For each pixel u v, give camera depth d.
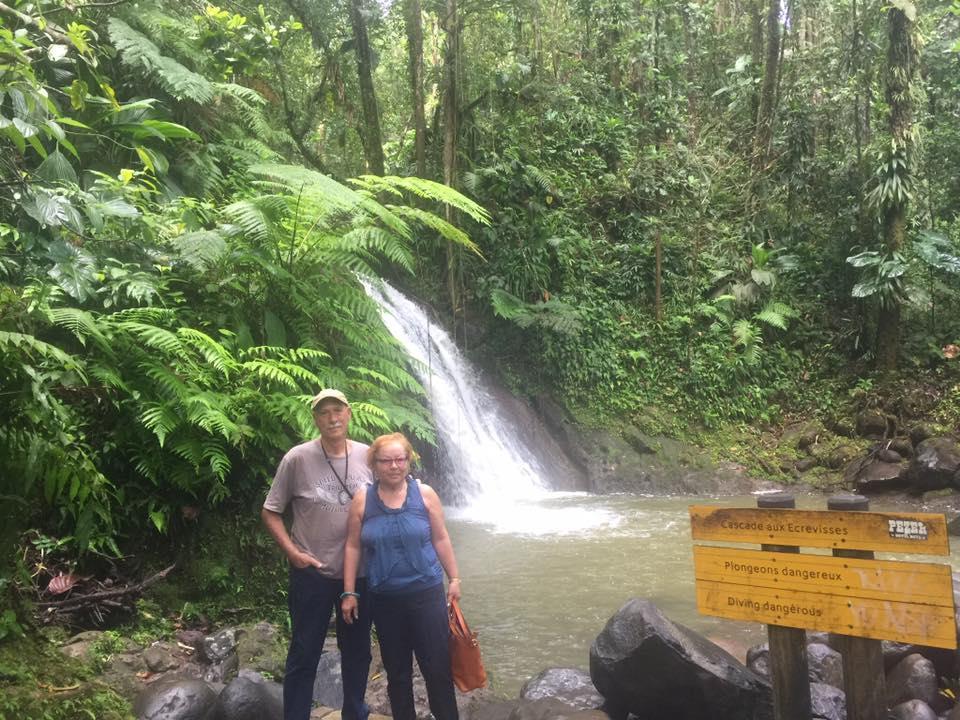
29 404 3.96
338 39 15.85
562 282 15.48
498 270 14.99
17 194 5.73
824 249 16.53
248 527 6.02
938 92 17.19
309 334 7.38
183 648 5.06
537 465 13.26
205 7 9.11
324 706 4.59
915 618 3.00
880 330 14.81
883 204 14.73
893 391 14.23
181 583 5.61
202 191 9.05
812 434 13.95
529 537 9.00
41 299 4.79
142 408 5.54
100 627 5.05
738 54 22.53
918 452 11.88
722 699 3.78
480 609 6.41
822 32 20.41
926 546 2.97
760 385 15.04
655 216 16.66
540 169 16.61
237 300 7.14
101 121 8.09
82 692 3.94
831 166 16.97
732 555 3.45
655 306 15.59
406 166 16.56
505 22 17.42
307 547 3.78
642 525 9.67
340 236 8.04
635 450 13.59
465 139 15.94
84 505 4.82
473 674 3.68
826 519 3.20
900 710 3.91
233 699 3.99
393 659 3.67
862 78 16.77
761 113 17.94
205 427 5.48
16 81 4.71
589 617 6.19
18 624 4.12
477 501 11.58
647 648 3.84
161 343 5.60
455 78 15.16
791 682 3.35
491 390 14.06
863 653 3.21
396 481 3.64
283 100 15.24
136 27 9.32
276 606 5.84
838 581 3.18
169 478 5.67
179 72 8.77
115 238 6.72
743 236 16.98
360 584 3.79
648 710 3.98
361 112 16.84
